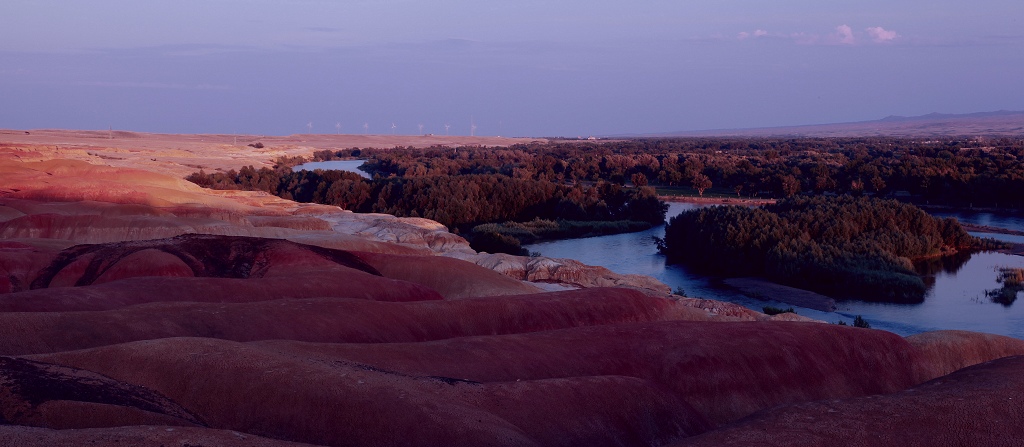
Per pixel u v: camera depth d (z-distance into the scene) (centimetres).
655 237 6775
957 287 4859
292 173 10006
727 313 3575
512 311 2772
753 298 4616
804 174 10688
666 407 1928
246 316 2331
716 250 5553
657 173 12038
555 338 2295
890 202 6200
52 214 4441
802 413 1470
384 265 3800
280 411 1524
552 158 13250
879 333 2516
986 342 2594
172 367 1633
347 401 1526
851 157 13812
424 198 7844
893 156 13888
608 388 1867
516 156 15250
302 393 1551
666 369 2192
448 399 1611
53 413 1329
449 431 1467
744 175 10644
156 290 2731
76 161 6819
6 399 1342
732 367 2231
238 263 3497
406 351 2011
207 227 4678
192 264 3384
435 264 3794
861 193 9081
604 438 1714
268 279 3045
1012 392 1499
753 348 2305
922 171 9131
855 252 5328
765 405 2189
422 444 1445
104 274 3194
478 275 3766
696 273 5456
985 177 8462
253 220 5319
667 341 2328
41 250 3459
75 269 3225
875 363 2406
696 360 2223
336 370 1658
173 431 1185
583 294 3048
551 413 1698
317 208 6781
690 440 1398
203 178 9412
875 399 1538
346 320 2439
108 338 2058
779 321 2584
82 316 2133
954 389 1560
